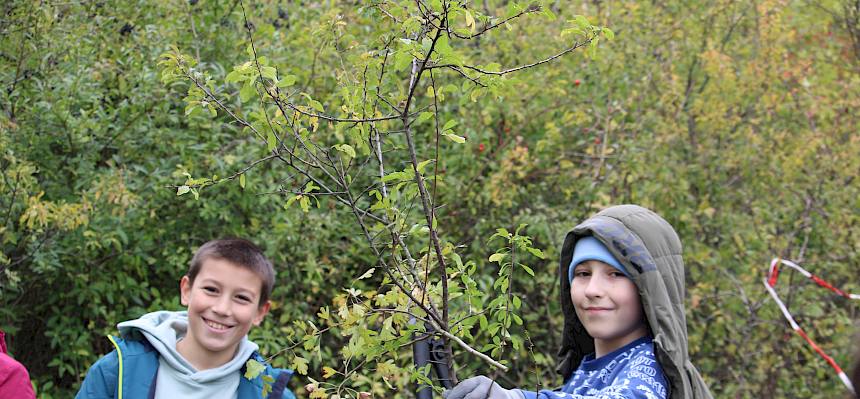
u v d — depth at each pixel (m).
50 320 4.89
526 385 5.27
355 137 2.35
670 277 2.46
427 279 2.27
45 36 4.82
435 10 2.16
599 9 6.39
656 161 5.83
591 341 2.72
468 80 2.39
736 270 6.04
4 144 4.38
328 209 5.15
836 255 6.15
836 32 7.62
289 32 5.70
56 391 5.04
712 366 5.80
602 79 6.11
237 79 2.23
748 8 7.10
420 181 2.18
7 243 4.77
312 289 5.04
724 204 6.21
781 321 5.79
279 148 2.47
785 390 5.75
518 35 5.92
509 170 5.34
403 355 4.39
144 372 2.67
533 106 5.95
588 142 5.98
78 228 4.73
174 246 5.09
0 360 2.68
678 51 6.80
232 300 2.70
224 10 5.45
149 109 5.03
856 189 6.10
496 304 2.28
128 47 5.25
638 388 2.28
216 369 2.69
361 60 2.37
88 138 4.81
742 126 6.42
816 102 6.30
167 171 4.93
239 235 5.01
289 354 4.80
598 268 2.48
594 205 5.30
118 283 5.01
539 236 5.43
